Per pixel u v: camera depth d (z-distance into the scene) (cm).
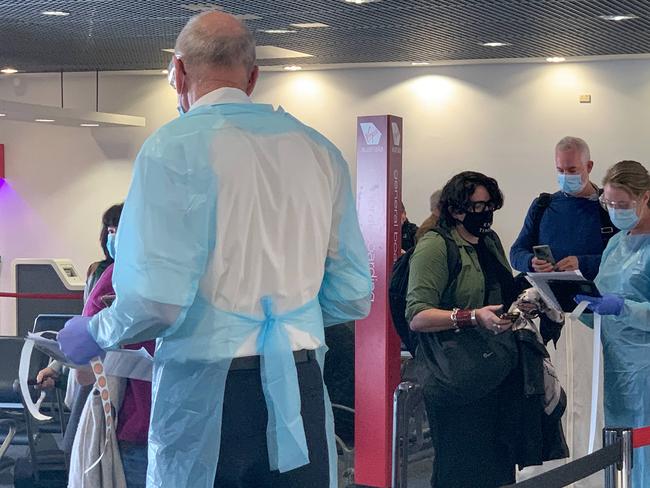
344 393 540
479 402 351
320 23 761
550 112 970
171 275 198
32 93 1134
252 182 208
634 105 945
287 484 213
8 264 1148
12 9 716
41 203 1138
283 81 1054
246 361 208
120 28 798
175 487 209
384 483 524
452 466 352
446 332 348
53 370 423
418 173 1012
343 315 237
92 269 523
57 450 443
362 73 1027
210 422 207
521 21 738
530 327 353
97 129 1116
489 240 365
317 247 220
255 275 208
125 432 301
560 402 367
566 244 509
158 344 214
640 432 293
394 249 535
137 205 201
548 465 484
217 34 214
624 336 369
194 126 206
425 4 673
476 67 990
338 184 229
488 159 991
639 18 718
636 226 378
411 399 396
